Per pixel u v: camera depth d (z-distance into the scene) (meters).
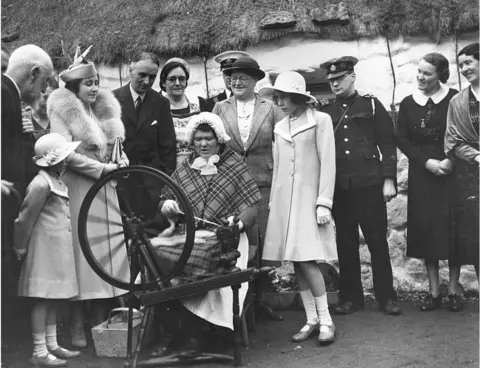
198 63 5.96
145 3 6.27
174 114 5.15
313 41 5.78
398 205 5.64
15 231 3.88
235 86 4.90
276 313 4.87
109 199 4.32
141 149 4.84
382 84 5.71
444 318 4.72
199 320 4.08
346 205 4.92
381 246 4.88
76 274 4.18
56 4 6.55
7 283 4.16
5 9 6.67
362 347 4.14
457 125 4.65
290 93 4.34
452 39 5.58
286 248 4.27
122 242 4.37
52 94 4.35
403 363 3.85
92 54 6.06
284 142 4.41
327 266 5.35
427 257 4.86
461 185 4.79
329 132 4.36
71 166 4.20
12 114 3.91
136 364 3.79
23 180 4.11
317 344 4.23
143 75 4.89
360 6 5.75
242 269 4.00
